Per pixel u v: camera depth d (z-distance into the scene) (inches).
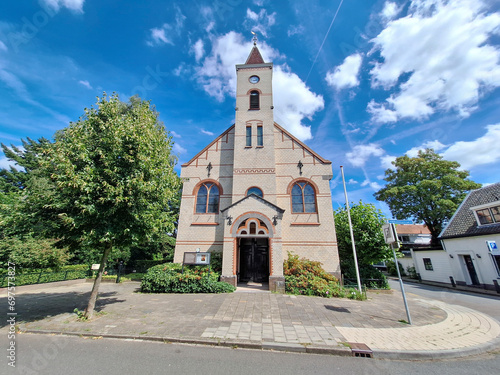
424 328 284.5
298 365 189.5
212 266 548.4
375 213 601.0
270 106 694.5
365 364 195.2
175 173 407.2
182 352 208.4
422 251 951.0
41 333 255.6
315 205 620.7
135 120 347.6
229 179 665.6
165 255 1073.5
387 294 530.0
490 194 749.9
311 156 660.1
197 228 624.7
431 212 1074.7
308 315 317.7
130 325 270.1
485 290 663.1
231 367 183.5
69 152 291.6
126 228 308.3
